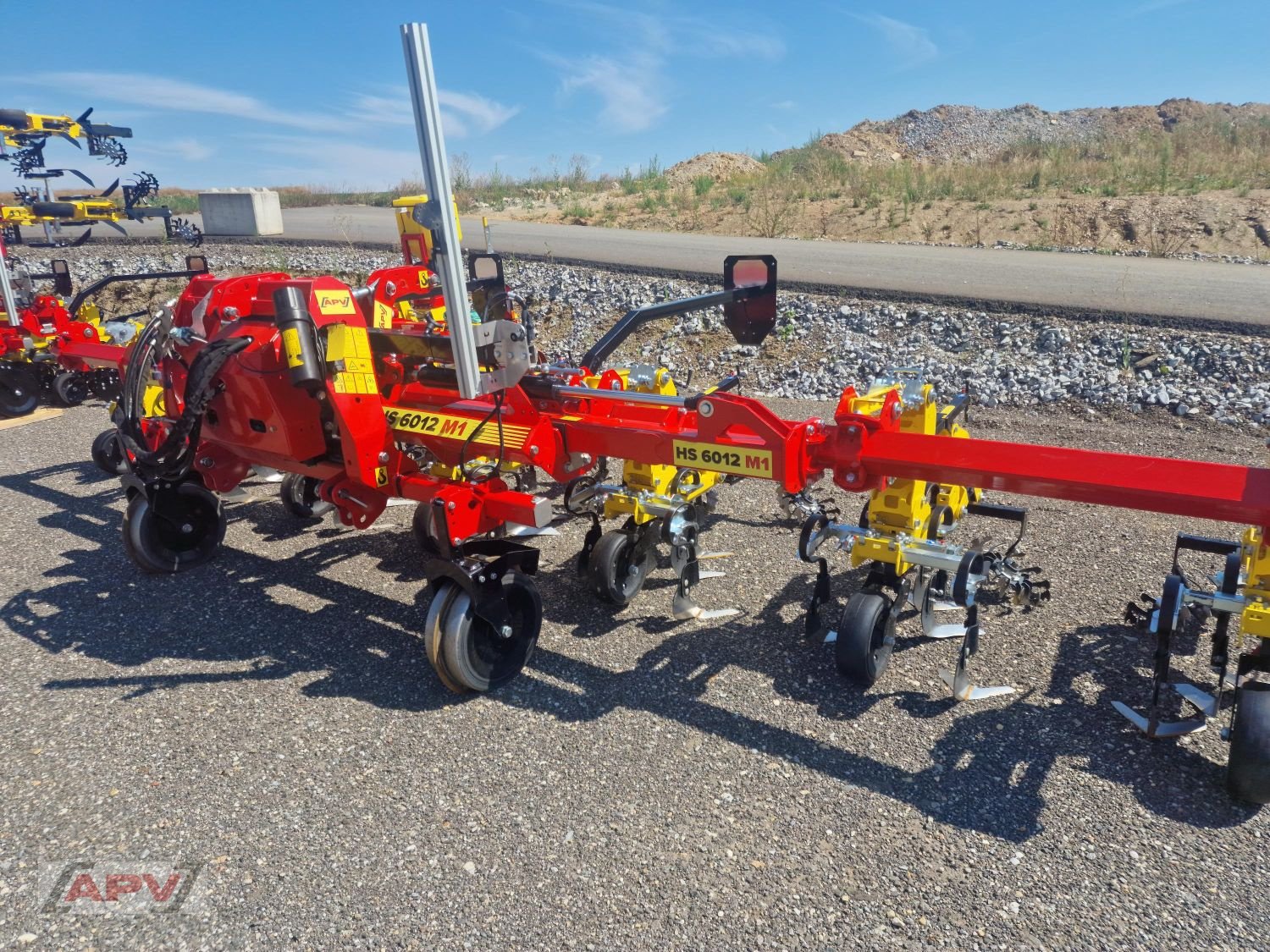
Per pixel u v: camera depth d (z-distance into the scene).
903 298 10.95
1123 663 4.00
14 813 3.10
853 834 2.93
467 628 3.63
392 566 5.41
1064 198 18.36
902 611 4.63
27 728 3.64
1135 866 2.76
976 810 3.04
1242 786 2.96
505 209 25.78
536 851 2.88
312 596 4.96
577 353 11.33
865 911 2.60
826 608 4.68
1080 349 9.09
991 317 10.06
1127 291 10.76
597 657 4.20
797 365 9.99
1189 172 19.78
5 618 4.69
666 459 3.75
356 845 2.92
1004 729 3.52
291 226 22.02
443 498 3.63
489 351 3.42
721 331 11.12
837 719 3.62
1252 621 3.00
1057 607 4.57
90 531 6.08
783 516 6.00
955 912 2.59
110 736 3.57
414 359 4.46
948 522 4.82
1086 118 43.22
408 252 7.53
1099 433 7.51
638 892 2.69
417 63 2.94
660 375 4.80
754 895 2.67
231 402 4.27
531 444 3.86
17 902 2.70
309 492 6.22
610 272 13.63
